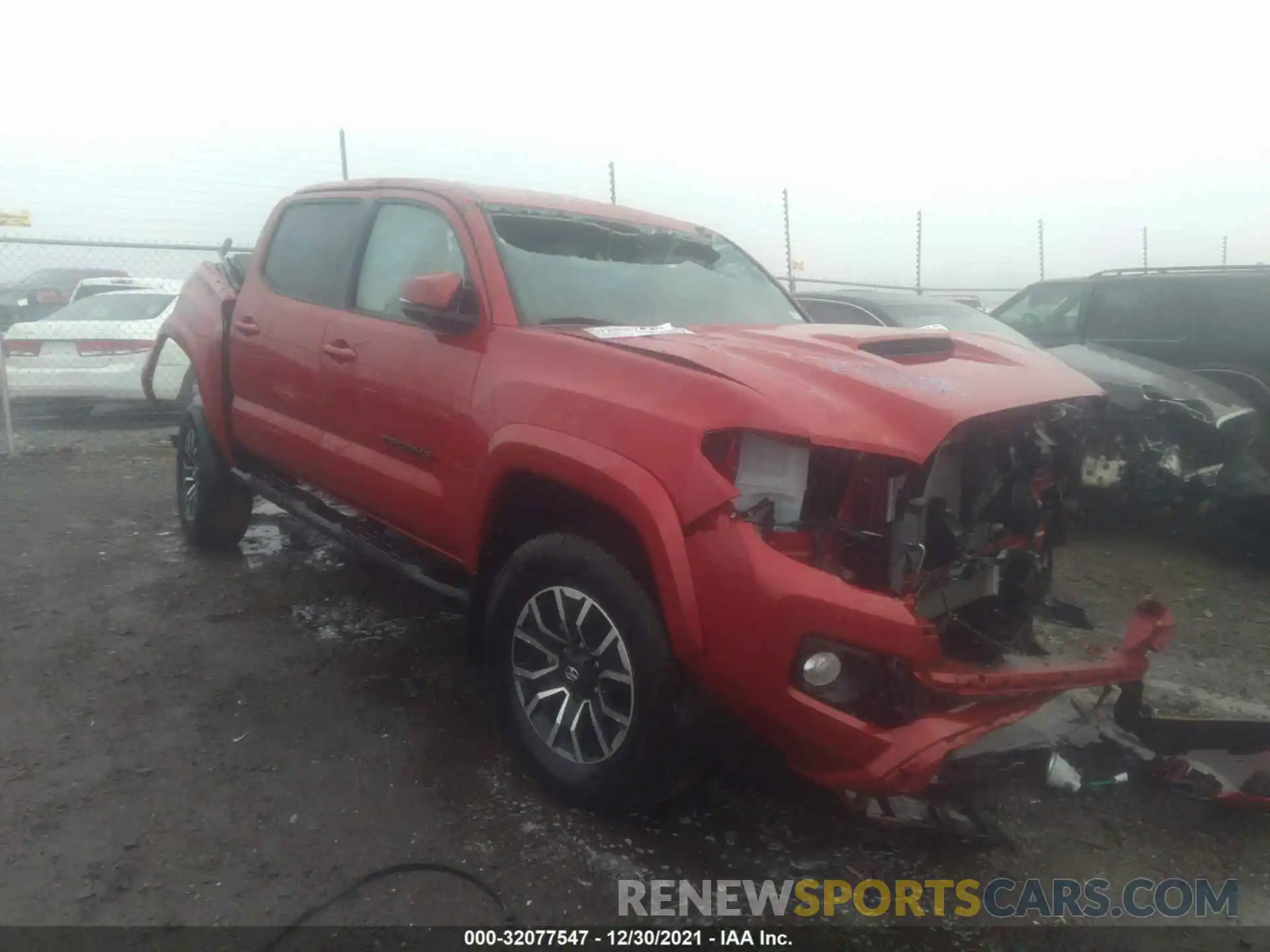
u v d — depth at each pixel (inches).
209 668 164.7
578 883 112.7
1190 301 294.8
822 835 124.1
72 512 259.4
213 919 104.3
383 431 150.8
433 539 144.2
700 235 181.0
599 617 118.8
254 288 193.0
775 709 102.5
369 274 163.6
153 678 160.2
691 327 143.2
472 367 134.0
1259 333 281.1
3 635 175.9
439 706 153.3
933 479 117.3
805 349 122.2
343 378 159.3
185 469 227.8
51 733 141.5
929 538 111.0
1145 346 302.4
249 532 243.9
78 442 365.4
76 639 175.0
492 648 132.3
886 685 100.5
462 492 134.3
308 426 171.9
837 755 101.9
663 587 106.1
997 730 113.2
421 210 156.6
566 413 117.6
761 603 100.2
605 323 142.6
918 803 121.8
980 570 122.1
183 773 132.1
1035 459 129.0
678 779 115.5
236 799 126.1
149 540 235.9
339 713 149.9
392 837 119.4
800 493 103.3
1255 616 208.4
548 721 128.2
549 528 131.1
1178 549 261.0
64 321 385.7
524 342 129.3
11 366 376.8
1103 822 130.6
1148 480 251.0
